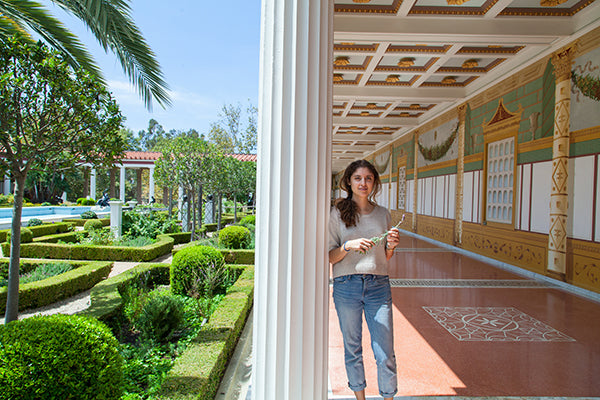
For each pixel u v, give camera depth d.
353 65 7.80
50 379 1.75
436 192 11.44
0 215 17.22
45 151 3.86
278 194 1.21
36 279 5.95
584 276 5.36
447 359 3.05
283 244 1.22
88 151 4.07
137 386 2.56
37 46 3.64
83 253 8.41
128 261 8.39
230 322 3.33
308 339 1.26
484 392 2.50
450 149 10.36
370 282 1.95
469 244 9.12
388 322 1.92
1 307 4.75
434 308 4.52
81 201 26.25
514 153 7.25
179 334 3.60
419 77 8.37
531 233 6.66
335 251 1.96
